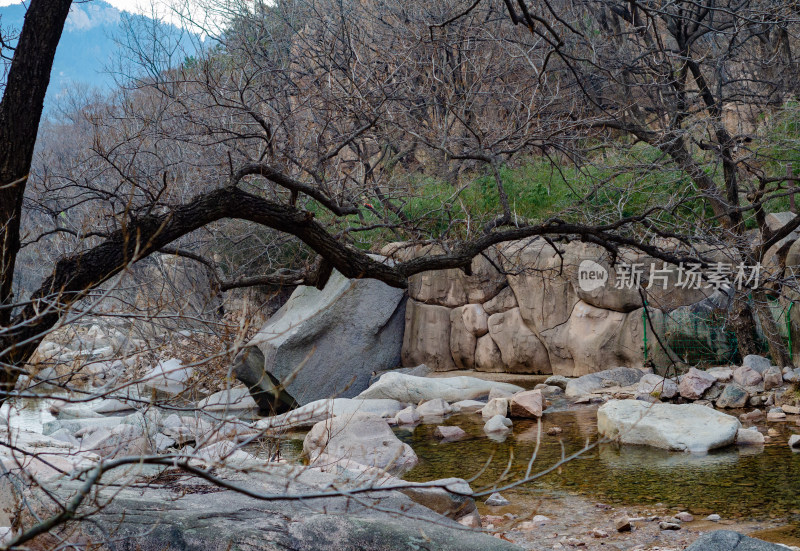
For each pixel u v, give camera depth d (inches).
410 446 363.9
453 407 471.2
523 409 423.2
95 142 349.1
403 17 530.6
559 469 303.0
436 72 444.8
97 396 102.1
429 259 239.6
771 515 229.9
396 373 508.1
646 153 439.8
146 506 158.2
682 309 477.7
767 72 494.0
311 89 387.9
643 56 408.2
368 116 348.2
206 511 156.6
